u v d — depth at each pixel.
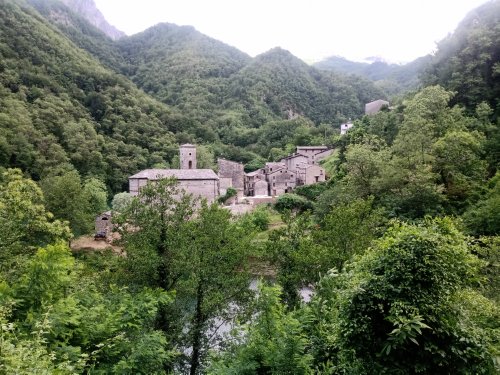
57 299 12.67
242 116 158.62
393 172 34.97
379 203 35.66
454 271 9.99
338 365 10.59
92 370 10.11
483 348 9.30
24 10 153.25
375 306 9.55
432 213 31.28
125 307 13.36
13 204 24.69
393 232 11.32
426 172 33.31
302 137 119.50
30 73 104.62
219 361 11.83
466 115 52.00
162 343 12.68
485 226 27.33
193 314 20.72
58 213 46.69
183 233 20.94
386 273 9.73
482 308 11.97
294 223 27.03
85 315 12.38
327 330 12.01
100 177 86.38
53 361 9.52
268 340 10.95
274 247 24.34
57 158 79.25
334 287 13.94
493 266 18.72
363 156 39.56
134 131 109.88
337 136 111.12
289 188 88.12
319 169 82.62
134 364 11.01
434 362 9.10
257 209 64.44
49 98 99.69
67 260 13.42
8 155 71.50
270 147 128.75
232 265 21.53
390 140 59.72
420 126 38.59
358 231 24.14
